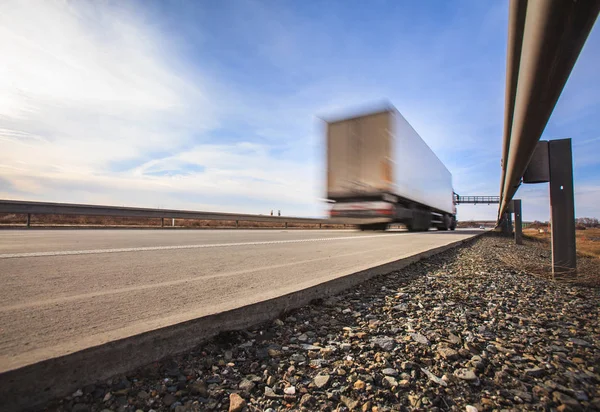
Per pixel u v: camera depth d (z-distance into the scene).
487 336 2.33
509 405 1.50
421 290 3.63
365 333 2.29
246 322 2.23
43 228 12.78
